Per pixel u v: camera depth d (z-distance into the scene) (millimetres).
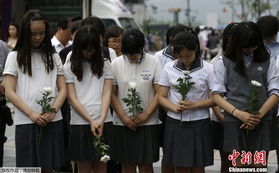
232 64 5215
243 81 5180
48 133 5262
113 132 5848
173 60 6105
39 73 5254
